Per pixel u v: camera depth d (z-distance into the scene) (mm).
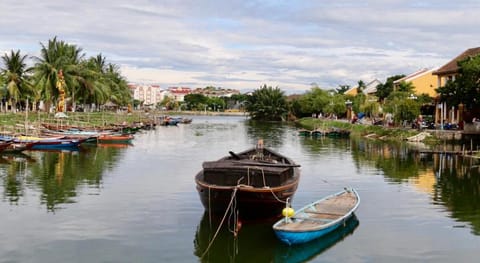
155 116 117625
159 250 16922
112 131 66375
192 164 37656
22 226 19359
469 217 21625
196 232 18859
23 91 70938
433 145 54781
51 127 62781
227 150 50031
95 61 107250
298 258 16453
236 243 17656
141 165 36625
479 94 46625
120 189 26688
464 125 56250
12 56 69250
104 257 16188
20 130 55344
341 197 22469
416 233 19188
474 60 48656
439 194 26594
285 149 51844
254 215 19656
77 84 79500
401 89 80375
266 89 146875
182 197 24750
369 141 62281
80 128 65688
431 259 16453
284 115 144750
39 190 26156
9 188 26609
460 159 42062
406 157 43656
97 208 22297
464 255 16828
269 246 17391
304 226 17453
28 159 38844
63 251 16672
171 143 57438
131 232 18812
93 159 39719
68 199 24062
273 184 19812
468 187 28703
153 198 24469
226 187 19047
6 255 16219
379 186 28984
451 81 50406
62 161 38000
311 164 38906
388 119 75000
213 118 166000
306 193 26844
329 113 112438
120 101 115750
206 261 15977
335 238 18469
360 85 125250
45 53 74500
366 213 22219
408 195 26266
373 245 17766
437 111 67312
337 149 51594
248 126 105938
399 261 16266
